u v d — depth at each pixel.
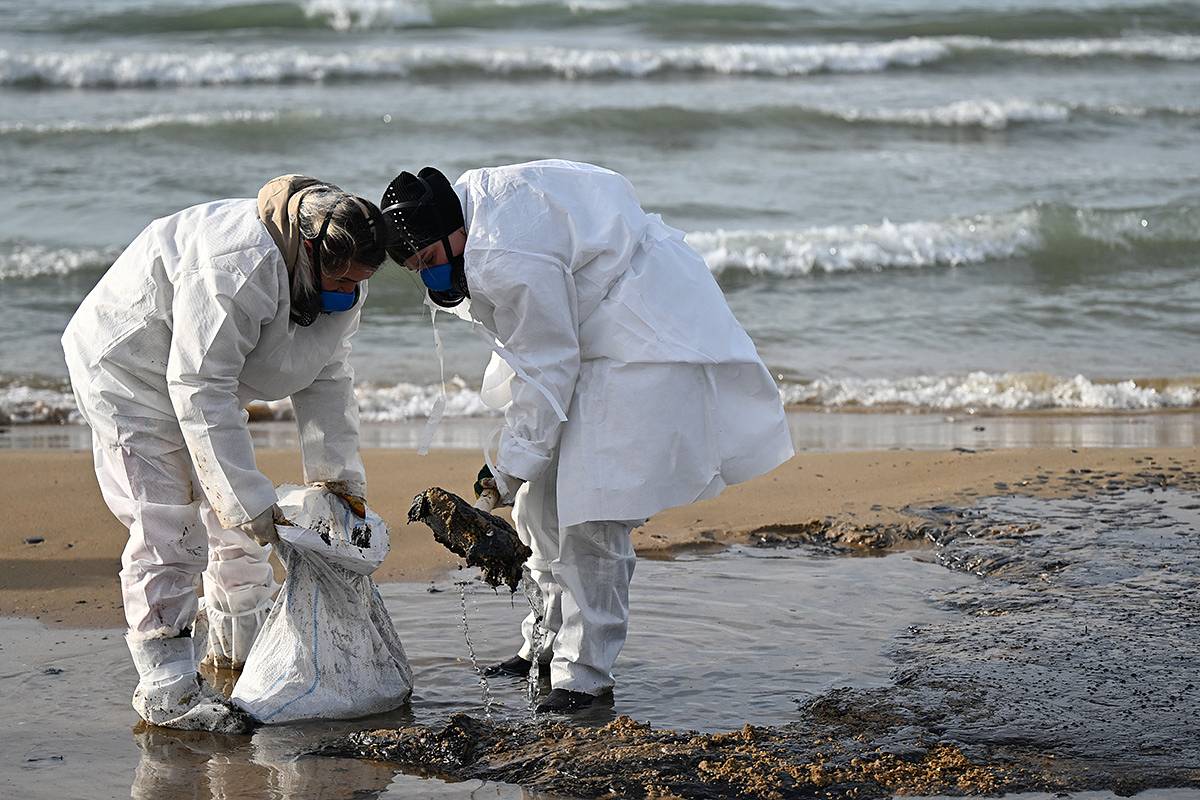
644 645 13.96
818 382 26.33
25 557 16.56
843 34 69.25
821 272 34.00
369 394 25.50
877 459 21.20
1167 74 62.44
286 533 11.80
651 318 11.72
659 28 68.56
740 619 14.66
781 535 17.84
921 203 40.03
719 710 12.33
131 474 11.73
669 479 11.81
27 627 14.48
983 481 19.86
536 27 68.94
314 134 44.78
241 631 13.58
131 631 12.07
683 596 15.41
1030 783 10.62
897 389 25.97
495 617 15.00
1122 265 34.59
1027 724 11.68
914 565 16.45
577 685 12.64
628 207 12.03
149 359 11.52
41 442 22.72
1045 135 49.41
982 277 33.75
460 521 11.39
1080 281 33.53
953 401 25.45
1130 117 51.62
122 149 42.78
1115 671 12.77
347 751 11.65
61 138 43.41
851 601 15.16
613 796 10.67
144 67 53.91
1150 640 13.52
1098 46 65.88
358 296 11.75
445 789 10.91
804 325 30.12
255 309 11.00
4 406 24.75
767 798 10.52
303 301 11.23
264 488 11.56
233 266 10.88
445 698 12.87
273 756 11.55
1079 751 11.16
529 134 46.31
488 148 44.53
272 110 48.00
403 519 18.27
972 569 16.16
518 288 11.20
